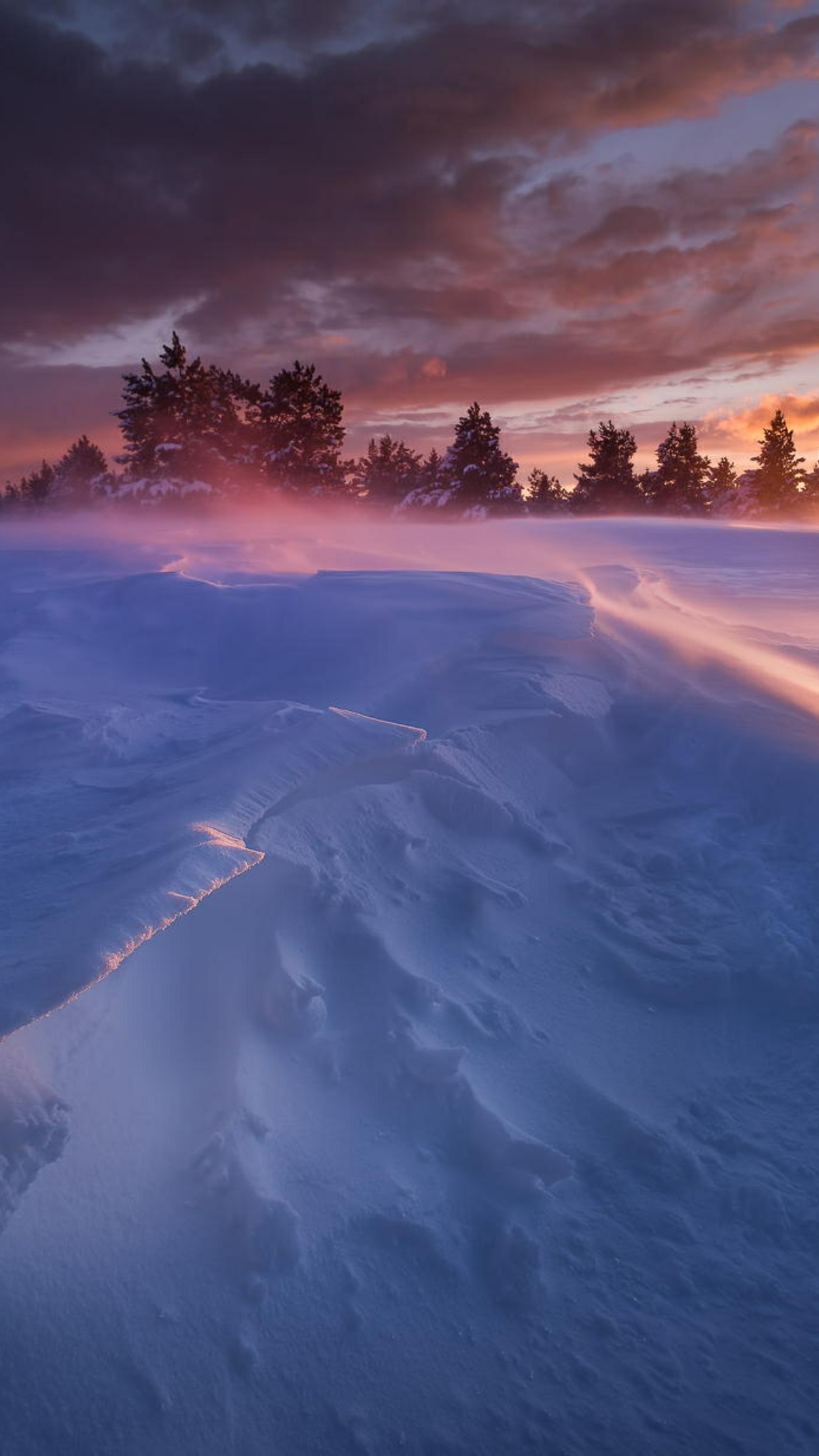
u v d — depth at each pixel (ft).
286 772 12.23
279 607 24.57
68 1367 6.41
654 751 19.48
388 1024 9.84
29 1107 6.91
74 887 9.56
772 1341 7.59
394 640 21.65
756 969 12.30
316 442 120.06
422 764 14.64
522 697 18.92
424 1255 7.88
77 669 23.02
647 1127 9.64
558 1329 7.53
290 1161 8.27
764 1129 9.98
